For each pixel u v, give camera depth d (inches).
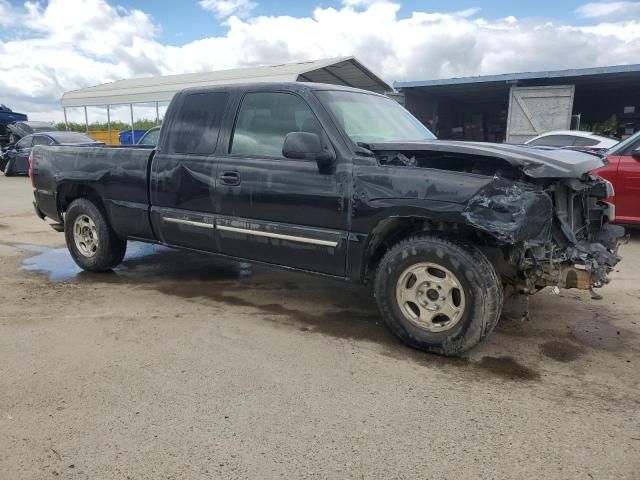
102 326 171.0
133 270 242.7
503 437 109.9
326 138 162.1
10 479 96.7
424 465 100.9
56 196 242.5
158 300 198.7
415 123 205.8
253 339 161.2
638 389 130.6
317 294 207.0
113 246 228.7
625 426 114.0
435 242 144.6
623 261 259.1
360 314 184.7
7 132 990.4
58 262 258.8
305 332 167.5
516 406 122.3
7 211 430.6
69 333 164.7
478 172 151.5
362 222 154.0
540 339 161.8
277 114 175.0
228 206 182.7
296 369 140.7
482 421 115.9
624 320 177.9
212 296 204.1
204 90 194.7
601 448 106.0
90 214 226.8
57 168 237.3
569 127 601.6
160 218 203.0
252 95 181.6
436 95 765.9
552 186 150.7
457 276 141.9
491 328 142.9
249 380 134.2
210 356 148.5
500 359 147.9
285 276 232.7
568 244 153.6
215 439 108.7
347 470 99.4
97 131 1096.2
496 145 157.6
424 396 126.8
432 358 148.3
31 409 120.0
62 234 333.1
